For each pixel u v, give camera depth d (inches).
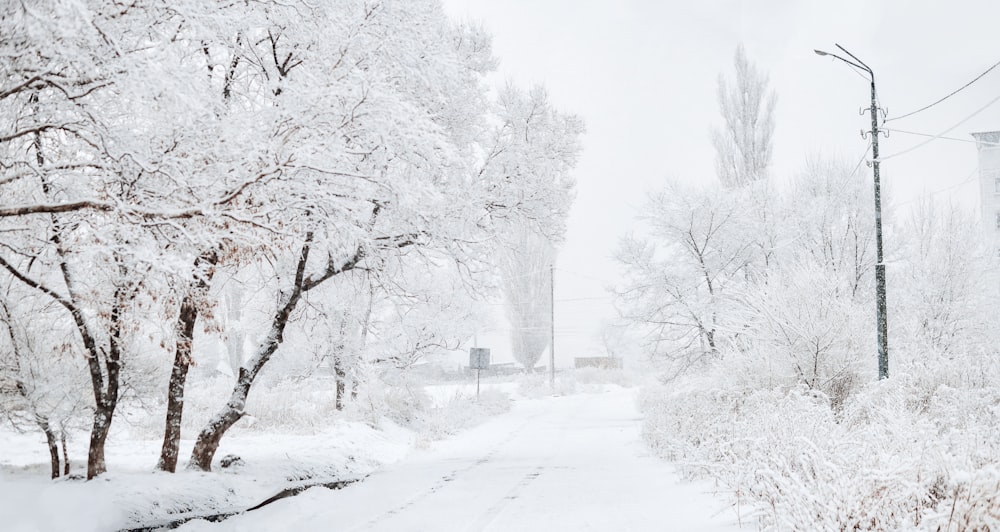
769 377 519.5
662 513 292.7
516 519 297.9
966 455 204.1
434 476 455.5
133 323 323.0
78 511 292.5
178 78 228.5
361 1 295.1
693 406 538.0
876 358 518.6
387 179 289.1
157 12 243.8
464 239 466.6
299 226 334.6
